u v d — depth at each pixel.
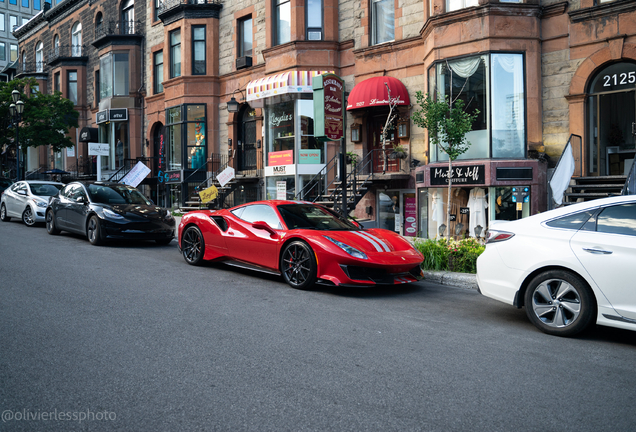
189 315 5.32
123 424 2.87
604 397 3.34
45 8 35.22
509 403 3.21
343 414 3.03
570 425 2.92
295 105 16.48
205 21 20.53
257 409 3.08
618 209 4.73
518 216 11.88
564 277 4.79
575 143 11.74
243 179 18.36
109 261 8.76
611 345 4.55
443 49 12.78
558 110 12.09
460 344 4.48
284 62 16.88
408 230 14.70
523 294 5.14
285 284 7.25
